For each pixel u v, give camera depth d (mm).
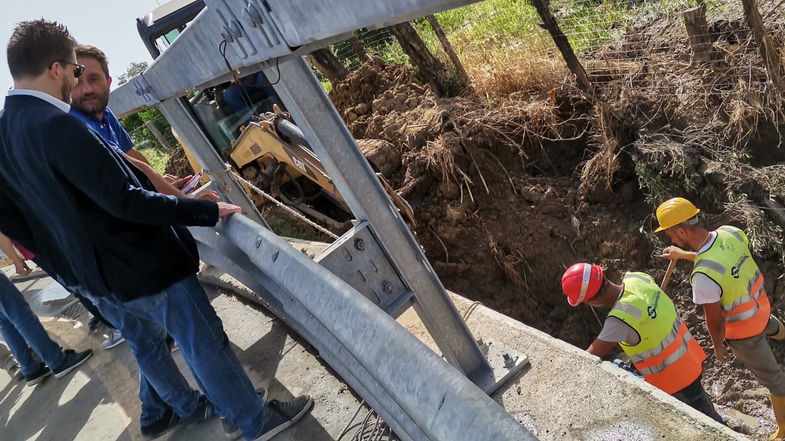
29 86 2145
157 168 12984
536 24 8062
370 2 1179
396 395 1025
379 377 1094
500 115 7594
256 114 7684
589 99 7137
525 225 7168
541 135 7297
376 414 2564
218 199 2629
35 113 2061
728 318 4047
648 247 6414
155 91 2934
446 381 933
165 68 2594
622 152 6734
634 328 3443
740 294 3941
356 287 2279
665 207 4035
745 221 5637
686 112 6457
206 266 4500
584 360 2748
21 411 3828
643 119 6684
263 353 3342
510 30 8906
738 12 6516
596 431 2434
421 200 7641
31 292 6113
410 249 2379
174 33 7461
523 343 2963
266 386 3051
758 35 5543
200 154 3572
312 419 2697
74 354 4043
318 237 7859
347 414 2662
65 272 2641
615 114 6820
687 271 6102
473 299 7270
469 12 10297
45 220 2342
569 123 7332
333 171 2141
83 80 2973
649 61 7047
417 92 8805
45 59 2139
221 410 2566
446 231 7434
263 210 8539
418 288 2416
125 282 2322
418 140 7902
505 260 7152
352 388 2779
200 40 2082
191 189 3170
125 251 2273
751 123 5926
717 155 6023
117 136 3584
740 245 3977
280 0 1473
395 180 7895
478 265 7320
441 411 907
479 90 8234
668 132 6488
